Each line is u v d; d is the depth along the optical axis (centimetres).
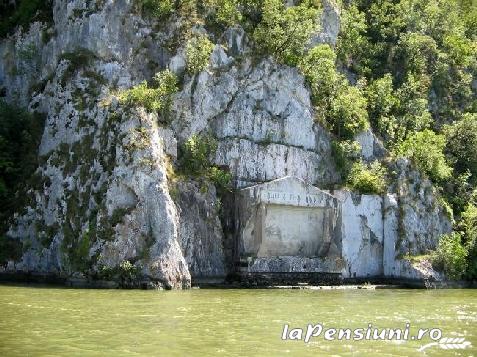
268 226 6147
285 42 6956
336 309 3934
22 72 6925
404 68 8588
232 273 5981
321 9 7662
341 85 7331
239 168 6438
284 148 6700
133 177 5484
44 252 5669
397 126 7706
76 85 6231
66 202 5697
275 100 6806
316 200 6356
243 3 6969
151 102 5856
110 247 5306
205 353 2419
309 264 6203
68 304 3838
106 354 2369
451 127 8206
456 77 9019
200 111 6384
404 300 4712
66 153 5941
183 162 6097
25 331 2817
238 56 6706
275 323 3200
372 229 6812
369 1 9100
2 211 6078
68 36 6475
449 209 7194
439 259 6688
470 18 10244
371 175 6988
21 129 6519
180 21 6575
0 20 7400
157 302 4066
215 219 6009
